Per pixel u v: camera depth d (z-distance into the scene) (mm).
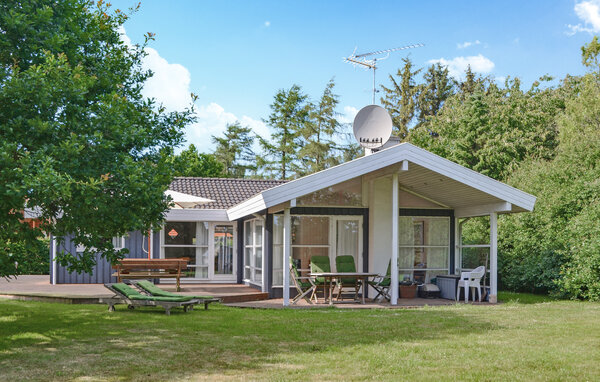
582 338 8930
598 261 14414
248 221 18281
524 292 18000
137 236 18609
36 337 8594
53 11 9773
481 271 14875
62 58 8344
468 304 14086
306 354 7656
